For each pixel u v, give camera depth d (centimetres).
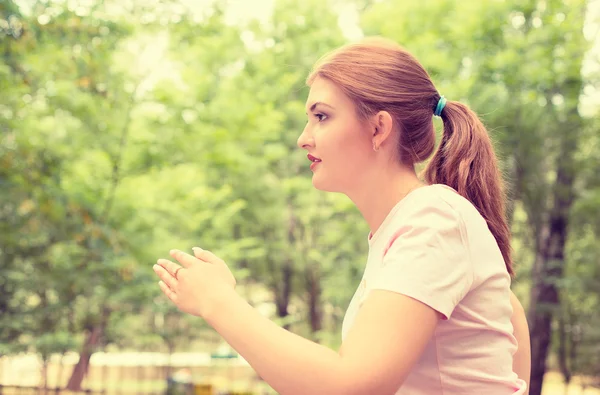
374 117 126
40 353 1253
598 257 1558
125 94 1317
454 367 116
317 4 1845
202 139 1456
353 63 127
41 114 1246
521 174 1387
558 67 1250
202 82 1567
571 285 1402
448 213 116
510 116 1303
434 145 134
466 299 116
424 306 105
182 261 116
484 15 1259
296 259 1858
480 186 133
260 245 1867
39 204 984
